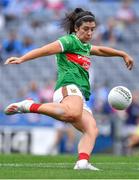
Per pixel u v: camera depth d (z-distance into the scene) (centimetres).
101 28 6450
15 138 4316
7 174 1670
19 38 6406
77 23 1978
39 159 2655
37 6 6806
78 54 1972
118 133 4422
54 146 4375
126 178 1616
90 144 1909
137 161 2645
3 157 2742
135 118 5162
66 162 2484
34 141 4341
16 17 6738
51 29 6600
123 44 6381
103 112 5391
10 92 6006
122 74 6084
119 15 6650
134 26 6556
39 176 1616
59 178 1569
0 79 6106
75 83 1945
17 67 6166
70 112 1864
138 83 6047
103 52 2083
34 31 6569
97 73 6066
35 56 1889
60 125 4678
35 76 6103
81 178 1578
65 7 6806
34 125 4734
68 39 1948
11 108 1903
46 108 1869
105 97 5578
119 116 4694
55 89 1972
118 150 4409
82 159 1895
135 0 6819
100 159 2767
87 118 1938
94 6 6769
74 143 4375
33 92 5750
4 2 6838
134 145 4478
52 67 6162
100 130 4422
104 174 1711
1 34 6481
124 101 1950
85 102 1995
